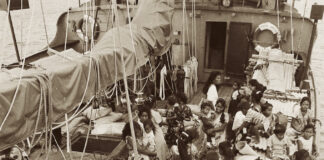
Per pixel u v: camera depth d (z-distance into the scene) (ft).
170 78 34.09
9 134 9.94
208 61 39.42
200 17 37.04
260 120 21.25
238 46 37.04
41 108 10.92
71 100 12.61
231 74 37.86
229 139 23.67
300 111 23.24
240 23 36.47
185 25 37.42
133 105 25.90
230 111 26.02
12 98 9.94
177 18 37.29
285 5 41.91
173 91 33.04
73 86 12.66
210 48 39.73
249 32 36.37
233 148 20.77
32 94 10.66
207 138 22.97
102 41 17.19
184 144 20.38
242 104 22.39
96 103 21.86
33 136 10.83
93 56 14.23
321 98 61.21
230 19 36.65
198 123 24.77
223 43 39.29
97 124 26.12
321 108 55.88
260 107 22.25
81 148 24.61
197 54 38.29
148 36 20.35
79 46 37.40
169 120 24.29
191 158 20.67
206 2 38.50
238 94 26.17
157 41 21.40
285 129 20.44
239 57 37.27
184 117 24.57
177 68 34.71
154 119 23.63
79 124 26.17
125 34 18.28
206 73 39.14
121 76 16.25
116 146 24.12
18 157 14.58
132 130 12.76
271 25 34.86
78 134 24.71
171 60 35.19
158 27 21.48
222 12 36.58
